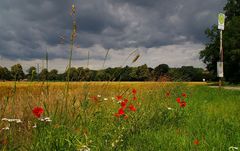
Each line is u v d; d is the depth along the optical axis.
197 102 14.16
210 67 78.69
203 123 8.08
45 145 3.97
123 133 5.65
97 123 5.34
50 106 5.00
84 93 5.12
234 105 12.86
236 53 69.25
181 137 6.32
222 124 7.96
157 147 5.64
